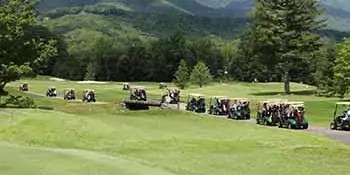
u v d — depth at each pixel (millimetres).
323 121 60406
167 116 50562
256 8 110500
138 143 33344
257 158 29078
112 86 151500
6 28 60219
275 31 108750
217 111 68312
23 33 61500
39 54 63844
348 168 26766
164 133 37812
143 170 21234
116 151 30359
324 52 121188
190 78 150625
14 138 33062
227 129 42594
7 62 61156
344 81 95938
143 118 47188
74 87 142500
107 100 95625
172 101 87562
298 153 31453
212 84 153750
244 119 62625
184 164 26438
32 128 35375
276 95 104312
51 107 70938
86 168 20250
